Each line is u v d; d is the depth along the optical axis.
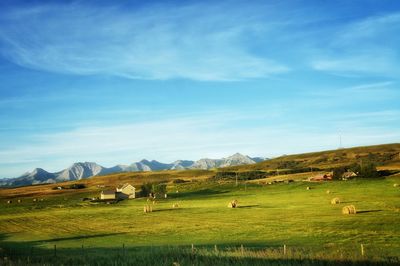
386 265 31.05
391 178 145.88
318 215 74.94
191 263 33.38
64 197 184.50
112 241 58.91
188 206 112.00
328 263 31.98
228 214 86.38
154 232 66.12
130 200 151.88
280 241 51.28
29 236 69.50
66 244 58.16
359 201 95.75
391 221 63.06
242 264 32.22
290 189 144.50
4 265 35.47
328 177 167.88
